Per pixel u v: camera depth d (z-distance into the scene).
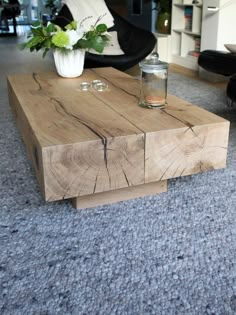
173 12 5.04
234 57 2.99
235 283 1.29
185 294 1.24
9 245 1.48
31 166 2.11
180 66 4.99
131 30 4.22
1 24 8.37
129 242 1.50
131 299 1.22
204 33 4.32
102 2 4.25
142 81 1.90
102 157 1.54
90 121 1.70
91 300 1.22
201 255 1.42
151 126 1.64
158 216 1.67
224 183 1.94
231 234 1.54
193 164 1.72
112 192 1.75
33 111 1.84
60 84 2.38
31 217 1.66
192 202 1.77
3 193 1.85
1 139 2.49
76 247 1.47
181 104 1.94
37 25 2.56
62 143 1.47
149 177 1.66
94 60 3.61
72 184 1.54
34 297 1.23
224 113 3.02
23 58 5.53
